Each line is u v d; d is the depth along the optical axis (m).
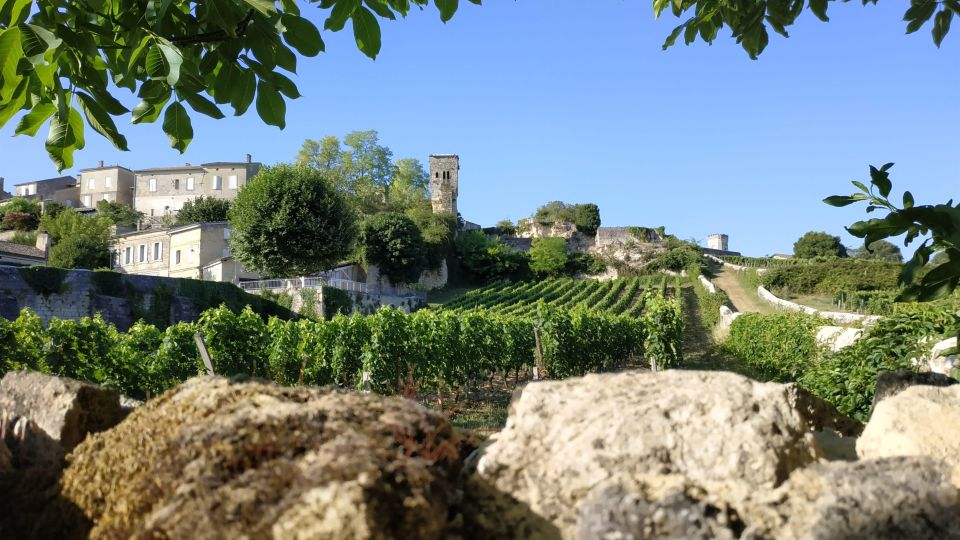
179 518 1.56
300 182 44.97
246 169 86.25
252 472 1.58
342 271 55.75
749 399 1.79
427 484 1.56
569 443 1.80
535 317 22.67
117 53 3.27
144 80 3.17
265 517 1.44
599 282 75.00
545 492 1.74
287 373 15.63
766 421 1.73
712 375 1.94
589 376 2.04
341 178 83.38
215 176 86.06
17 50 2.66
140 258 56.62
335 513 1.36
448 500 1.67
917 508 1.50
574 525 1.66
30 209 74.88
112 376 13.36
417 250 62.12
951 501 1.52
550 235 87.75
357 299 44.47
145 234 56.09
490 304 56.53
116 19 2.99
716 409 1.75
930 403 2.04
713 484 1.63
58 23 2.83
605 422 1.80
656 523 1.50
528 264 78.25
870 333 6.17
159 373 13.87
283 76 3.19
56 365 12.70
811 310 37.47
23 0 2.82
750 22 4.45
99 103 3.03
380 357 16.34
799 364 14.70
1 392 2.76
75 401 2.51
